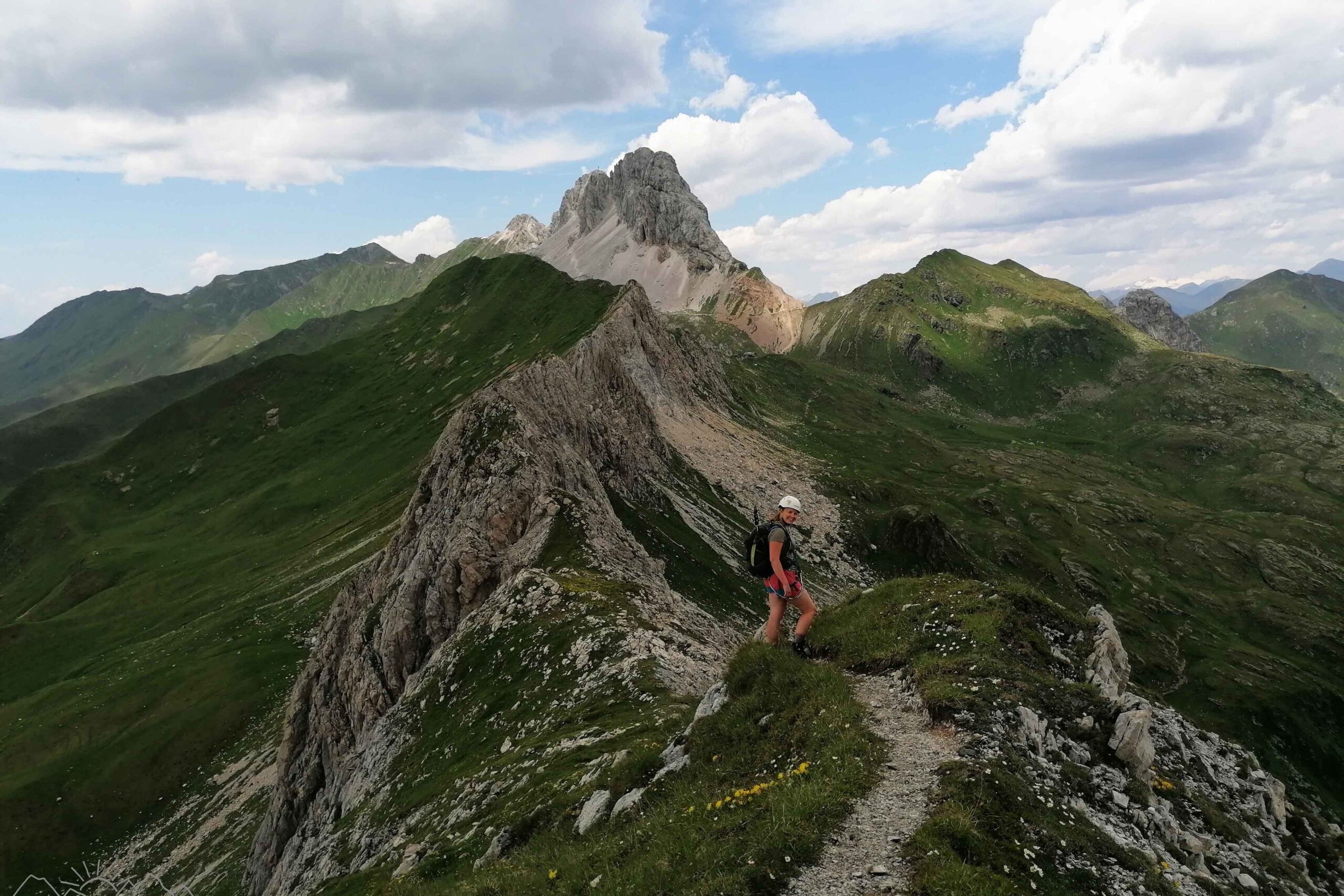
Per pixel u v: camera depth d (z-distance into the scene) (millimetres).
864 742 15414
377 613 68188
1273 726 155000
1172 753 21938
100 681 124438
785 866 12188
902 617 21750
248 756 98438
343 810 50062
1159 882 12930
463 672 51125
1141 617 191125
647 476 111750
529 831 23234
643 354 164750
